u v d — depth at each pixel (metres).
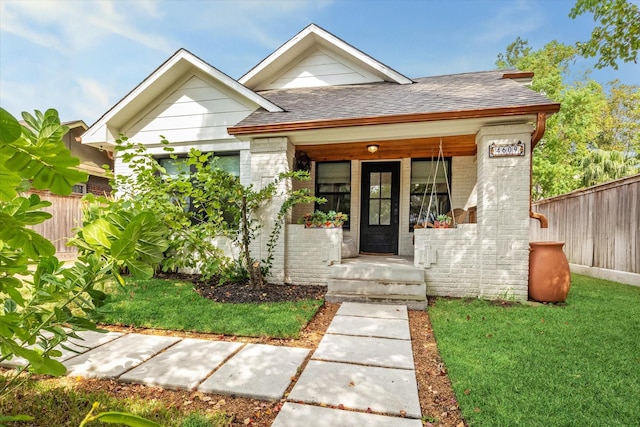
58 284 1.55
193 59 6.25
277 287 5.41
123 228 1.83
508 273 4.84
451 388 2.40
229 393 2.30
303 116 5.54
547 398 2.19
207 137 6.61
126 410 2.08
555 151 14.39
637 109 18.92
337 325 3.74
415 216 7.52
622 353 2.90
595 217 7.01
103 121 6.71
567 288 4.66
